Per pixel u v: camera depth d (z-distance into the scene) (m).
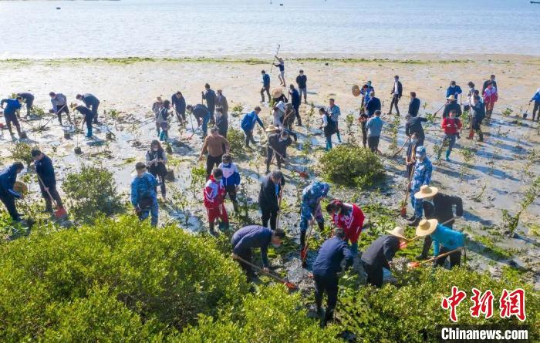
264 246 7.89
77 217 10.58
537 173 12.87
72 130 17.19
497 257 8.79
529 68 29.33
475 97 15.68
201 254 6.69
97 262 5.83
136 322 5.05
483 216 10.41
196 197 11.65
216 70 28.61
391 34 51.47
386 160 14.03
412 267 7.59
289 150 14.92
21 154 13.74
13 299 5.18
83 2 145.25
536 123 17.73
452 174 12.84
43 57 35.81
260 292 6.04
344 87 23.92
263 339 5.22
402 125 17.70
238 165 13.78
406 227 9.93
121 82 25.23
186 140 16.08
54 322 5.19
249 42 44.03
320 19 71.88
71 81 25.48
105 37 48.69
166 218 10.59
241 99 21.59
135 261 5.98
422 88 23.53
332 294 7.02
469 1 153.25
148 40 45.88
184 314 5.95
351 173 12.15
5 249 6.41
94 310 5.06
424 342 6.19
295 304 5.87
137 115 19.06
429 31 55.12
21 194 10.49
